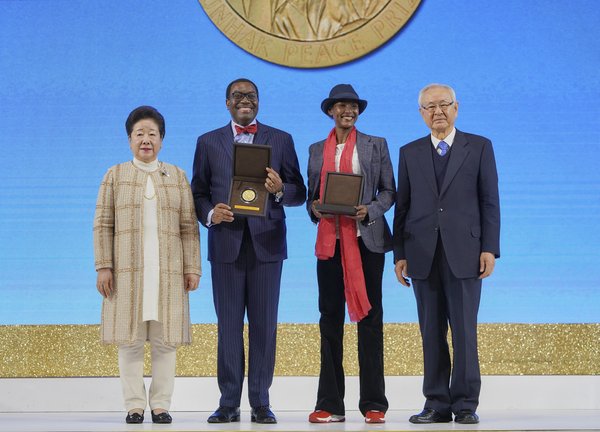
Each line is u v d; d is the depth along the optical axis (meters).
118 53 6.03
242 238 4.73
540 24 6.02
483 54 6.00
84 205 5.96
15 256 5.91
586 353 5.84
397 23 5.96
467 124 5.98
